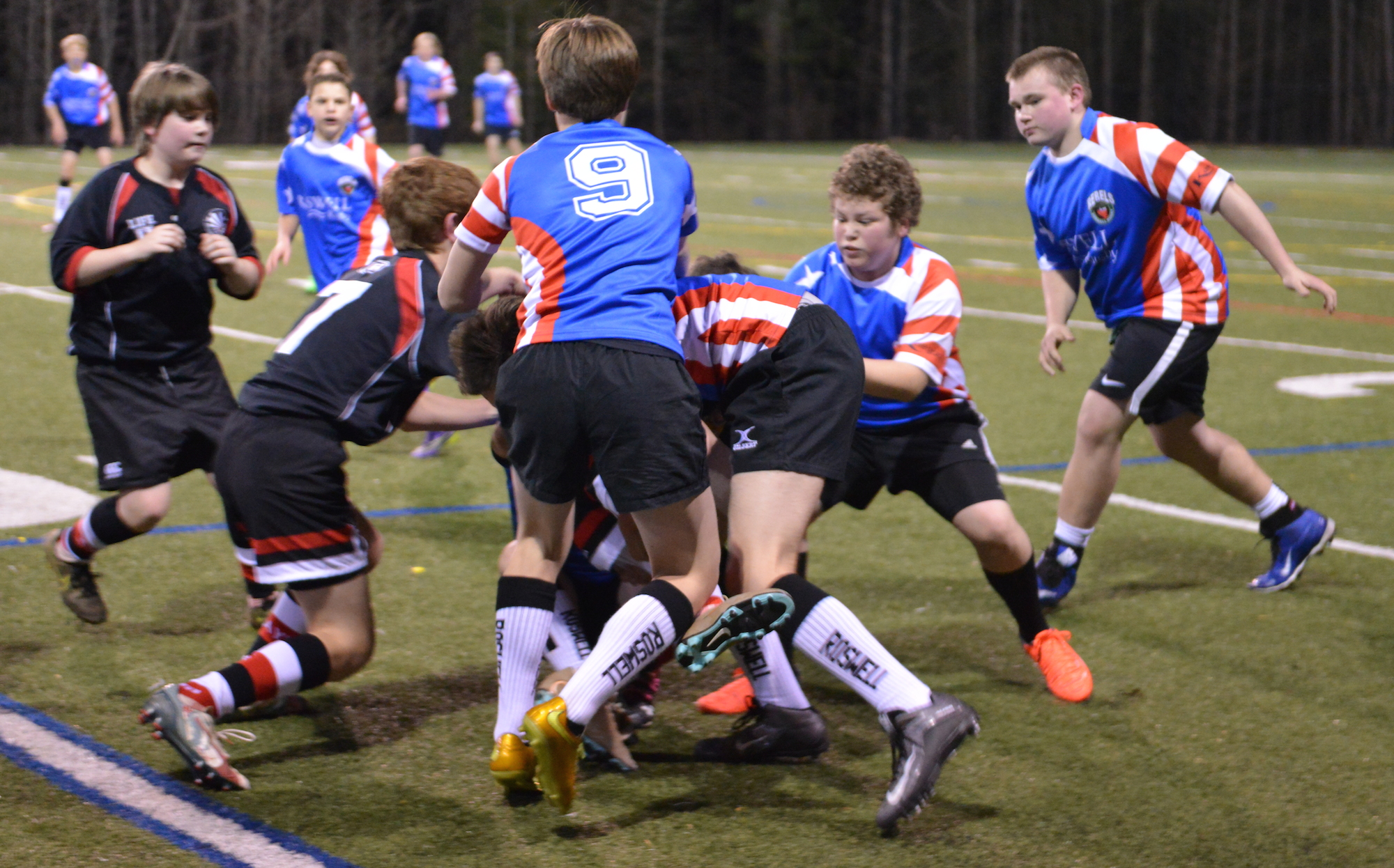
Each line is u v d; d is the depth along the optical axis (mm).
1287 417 15070
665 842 5719
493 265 24750
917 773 5414
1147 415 8922
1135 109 88812
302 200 12953
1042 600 9031
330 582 6355
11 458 12242
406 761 6496
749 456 5949
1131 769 6574
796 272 7773
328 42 75562
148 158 7645
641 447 5484
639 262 5668
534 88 78188
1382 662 8094
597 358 5488
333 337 6324
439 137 39938
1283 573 9430
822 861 5566
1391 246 32438
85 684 7316
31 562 9359
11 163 52812
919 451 7637
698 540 5734
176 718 5797
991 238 33688
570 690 5367
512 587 5895
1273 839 5840
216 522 10633
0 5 68812
